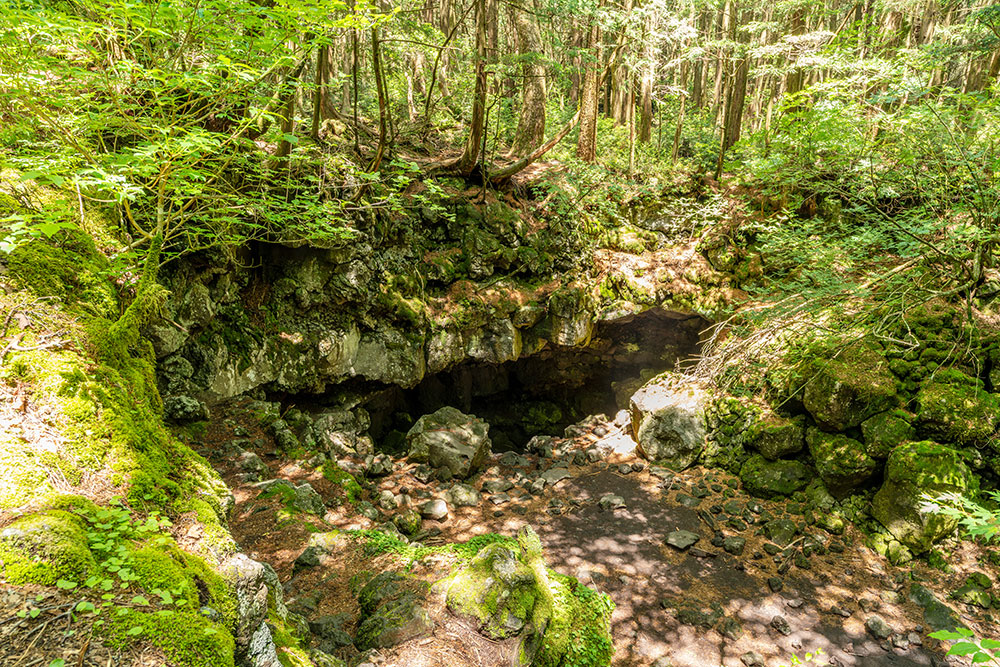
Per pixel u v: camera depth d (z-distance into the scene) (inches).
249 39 127.2
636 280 438.3
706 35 511.8
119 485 102.0
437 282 375.2
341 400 347.3
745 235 450.3
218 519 113.4
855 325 308.7
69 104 131.0
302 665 117.4
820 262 333.7
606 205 460.8
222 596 93.1
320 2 123.9
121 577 80.0
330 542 206.8
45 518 82.4
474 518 279.0
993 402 260.7
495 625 150.9
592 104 478.3
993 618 214.7
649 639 205.2
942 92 293.3
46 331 118.6
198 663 77.7
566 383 487.2
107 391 117.6
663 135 647.1
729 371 345.4
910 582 236.5
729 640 206.5
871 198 335.6
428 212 369.1
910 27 470.3
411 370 351.6
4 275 122.2
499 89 410.3
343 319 328.5
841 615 219.8
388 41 421.1
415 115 497.7
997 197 265.4
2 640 68.3
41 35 118.4
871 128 352.5
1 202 134.5
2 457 91.5
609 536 269.7
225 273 278.5
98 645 72.3
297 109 387.9
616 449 370.3
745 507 292.5
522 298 396.8
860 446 275.0
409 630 151.3
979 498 243.8
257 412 285.4
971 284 281.4
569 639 178.9
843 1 596.4
